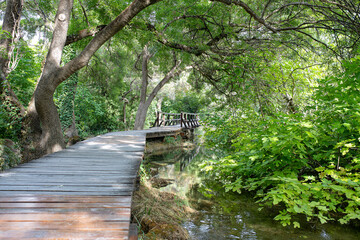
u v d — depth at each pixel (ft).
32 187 9.83
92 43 17.97
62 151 18.98
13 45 23.08
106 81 57.72
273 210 14.33
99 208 7.92
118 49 53.67
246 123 24.06
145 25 22.70
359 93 12.41
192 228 12.19
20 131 21.44
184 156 37.68
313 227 11.96
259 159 14.47
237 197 16.93
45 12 30.94
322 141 12.86
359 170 12.09
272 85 22.43
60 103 39.37
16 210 7.55
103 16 25.02
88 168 13.42
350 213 10.15
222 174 20.43
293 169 12.96
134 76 71.87
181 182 21.47
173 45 26.66
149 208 13.55
